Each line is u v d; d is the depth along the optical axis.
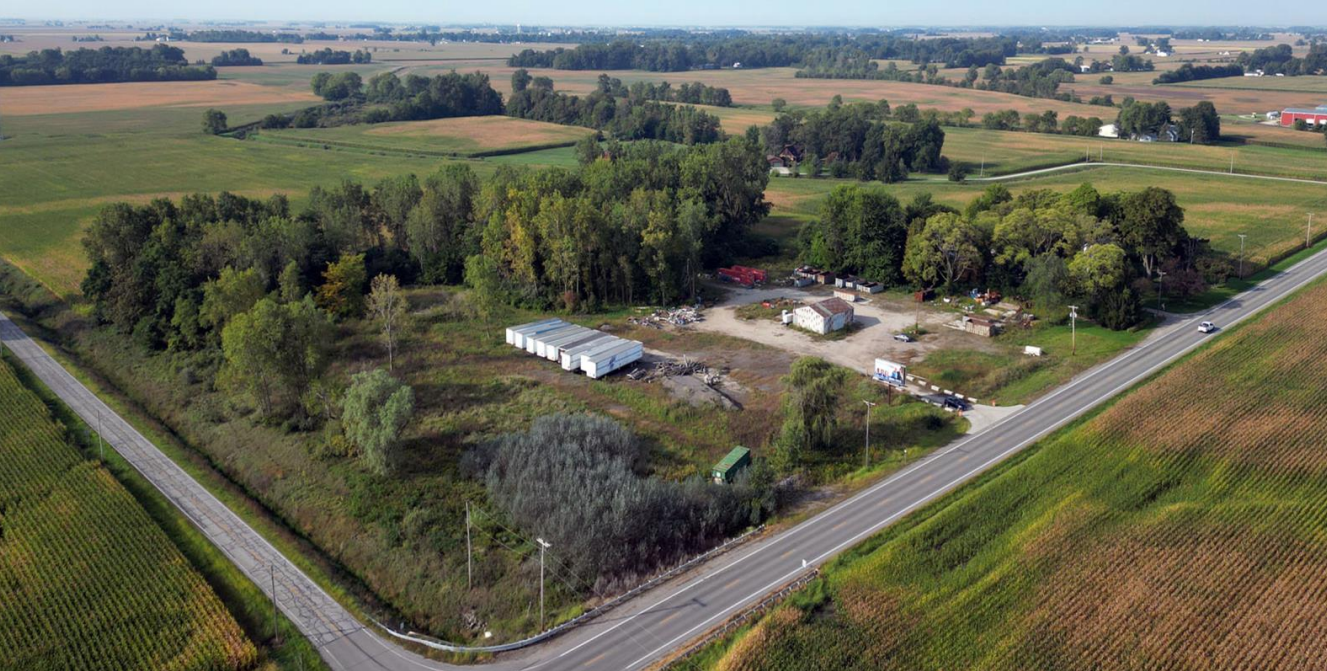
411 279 153.38
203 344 119.25
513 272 144.00
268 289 135.00
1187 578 67.88
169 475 87.88
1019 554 71.31
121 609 66.31
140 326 122.31
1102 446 88.19
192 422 101.31
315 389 100.12
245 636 63.66
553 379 110.94
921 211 150.50
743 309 138.25
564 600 69.56
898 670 59.75
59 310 138.12
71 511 79.00
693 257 143.25
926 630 63.31
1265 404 95.94
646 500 77.00
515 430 96.69
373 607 69.38
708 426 97.31
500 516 79.50
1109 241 135.88
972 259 136.50
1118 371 109.19
